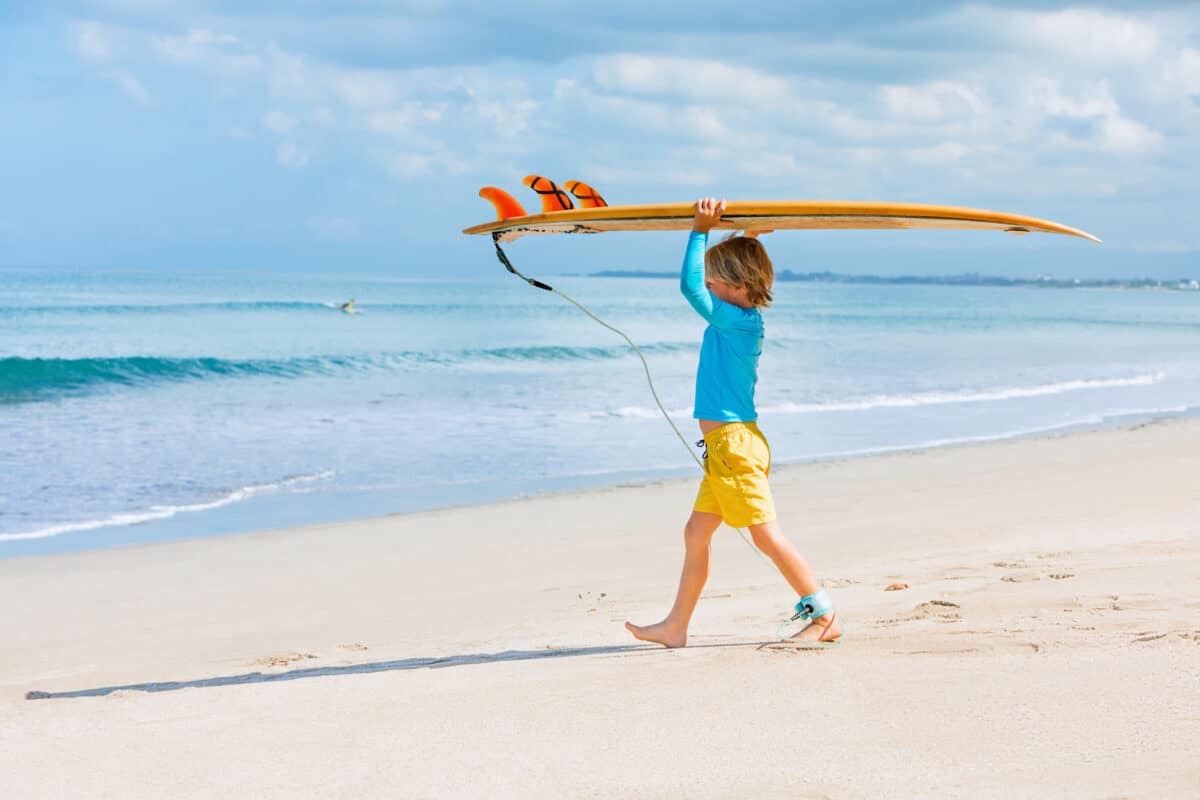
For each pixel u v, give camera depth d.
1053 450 14.68
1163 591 4.94
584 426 18.48
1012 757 2.38
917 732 2.62
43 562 9.05
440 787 2.53
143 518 11.20
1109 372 32.09
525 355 32.56
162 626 6.80
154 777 2.79
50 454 14.93
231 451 15.43
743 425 4.09
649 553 8.70
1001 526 8.50
